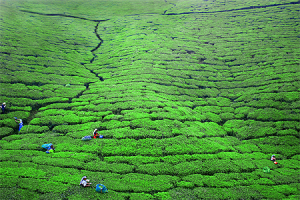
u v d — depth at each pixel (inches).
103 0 4303.6
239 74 1605.6
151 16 3161.9
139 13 3403.1
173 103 1231.5
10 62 1485.0
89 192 668.1
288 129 1030.4
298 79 1360.7
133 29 2672.2
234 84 1502.2
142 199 655.1
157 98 1248.2
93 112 1138.7
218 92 1432.1
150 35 2400.3
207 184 740.7
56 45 2039.9
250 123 1111.0
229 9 3031.5
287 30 2172.7
